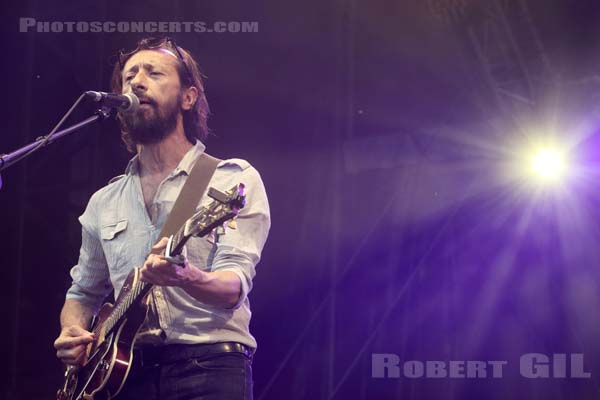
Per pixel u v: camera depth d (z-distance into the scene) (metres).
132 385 6.08
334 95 15.49
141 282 5.77
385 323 15.03
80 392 6.24
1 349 13.09
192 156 6.63
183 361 5.96
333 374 14.90
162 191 6.53
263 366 14.94
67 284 13.65
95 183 13.63
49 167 13.84
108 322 6.31
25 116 13.31
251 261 6.11
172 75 6.91
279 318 15.08
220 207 5.20
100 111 6.95
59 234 13.75
